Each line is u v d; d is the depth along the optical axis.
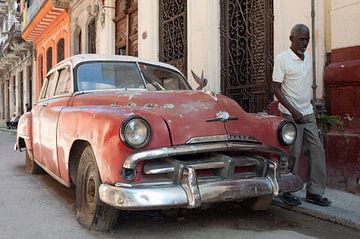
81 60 5.36
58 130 4.89
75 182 4.62
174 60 9.84
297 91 4.71
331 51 5.79
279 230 4.10
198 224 4.25
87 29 15.96
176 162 3.54
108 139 3.56
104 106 4.16
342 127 5.57
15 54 29.00
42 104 6.16
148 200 3.39
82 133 4.06
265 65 7.11
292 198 4.78
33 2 21.89
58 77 5.86
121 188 3.46
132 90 4.92
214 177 3.71
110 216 3.89
